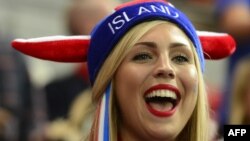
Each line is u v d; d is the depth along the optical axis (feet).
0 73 40.63
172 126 23.25
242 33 43.45
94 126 24.90
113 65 23.75
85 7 38.99
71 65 49.78
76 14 39.22
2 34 43.16
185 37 24.00
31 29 57.82
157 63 23.29
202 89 24.16
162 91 23.15
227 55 27.25
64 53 26.09
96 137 24.53
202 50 25.95
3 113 40.09
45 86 40.14
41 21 58.59
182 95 23.44
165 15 23.84
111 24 24.45
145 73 23.25
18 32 56.70
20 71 41.14
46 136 36.68
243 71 37.68
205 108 24.32
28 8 58.59
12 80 40.78
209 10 60.13
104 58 24.52
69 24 39.63
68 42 26.05
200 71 24.17
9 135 40.01
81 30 39.17
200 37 26.91
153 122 23.21
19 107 40.42
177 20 23.89
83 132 35.29
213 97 40.81
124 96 23.52
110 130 24.04
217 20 48.32
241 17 44.19
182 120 23.44
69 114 36.94
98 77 24.45
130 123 23.57
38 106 40.27
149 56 23.44
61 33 58.23
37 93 40.63
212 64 57.72
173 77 23.24
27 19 58.08
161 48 23.36
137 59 23.48
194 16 60.39
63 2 59.26
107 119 24.11
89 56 25.35
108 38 24.41
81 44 26.04
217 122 39.11
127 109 23.52
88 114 35.42
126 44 23.57
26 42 26.04
